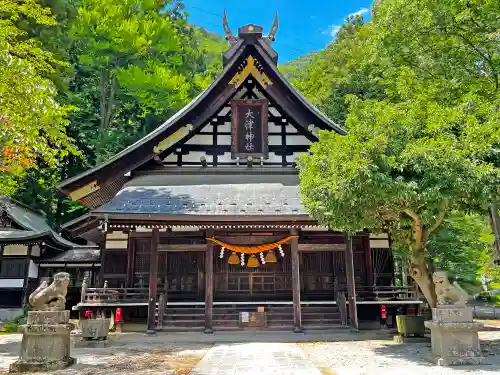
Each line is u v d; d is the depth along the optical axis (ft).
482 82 45.21
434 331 28.58
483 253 78.28
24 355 26.86
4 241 79.97
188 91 123.44
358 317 53.98
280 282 56.03
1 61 34.47
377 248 57.16
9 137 36.70
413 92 40.73
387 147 31.32
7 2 37.76
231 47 61.98
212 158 58.85
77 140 108.88
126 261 57.31
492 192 28.55
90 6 101.60
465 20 43.60
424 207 31.42
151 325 46.09
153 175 57.62
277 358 30.22
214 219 45.62
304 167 39.68
